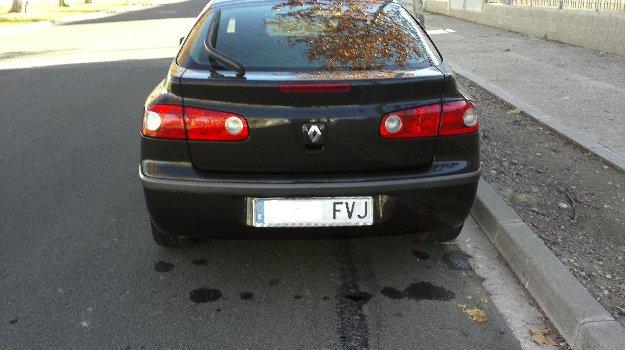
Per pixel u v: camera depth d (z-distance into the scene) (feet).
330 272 11.71
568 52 35.40
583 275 11.09
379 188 9.78
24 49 44.39
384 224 10.12
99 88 28.99
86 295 10.95
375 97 9.70
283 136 9.65
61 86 29.55
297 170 9.85
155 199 10.12
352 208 9.87
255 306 10.61
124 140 20.30
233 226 10.08
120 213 14.47
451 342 9.59
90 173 17.13
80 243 12.96
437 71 10.40
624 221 13.84
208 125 9.73
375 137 9.77
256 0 13.03
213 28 11.81
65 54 41.27
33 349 9.45
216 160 9.89
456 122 10.07
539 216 13.69
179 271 11.78
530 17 43.70
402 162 10.00
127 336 9.77
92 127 21.90
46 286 11.25
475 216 13.78
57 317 10.28
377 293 11.00
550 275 10.41
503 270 11.78
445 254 12.37
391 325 10.05
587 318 9.34
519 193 14.83
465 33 46.09
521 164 17.07
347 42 11.28
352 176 9.88
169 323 10.12
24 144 19.84
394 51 11.09
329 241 12.92
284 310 10.49
